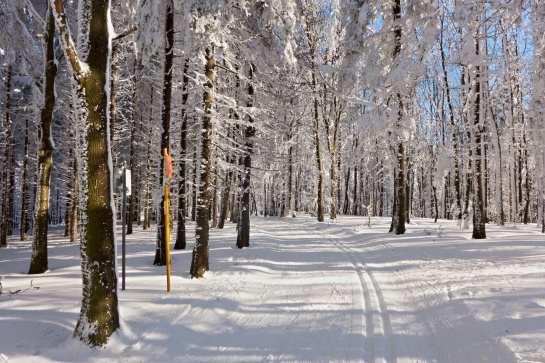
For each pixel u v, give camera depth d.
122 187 7.75
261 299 7.36
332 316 6.21
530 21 10.12
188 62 12.20
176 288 8.02
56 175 30.75
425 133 25.62
